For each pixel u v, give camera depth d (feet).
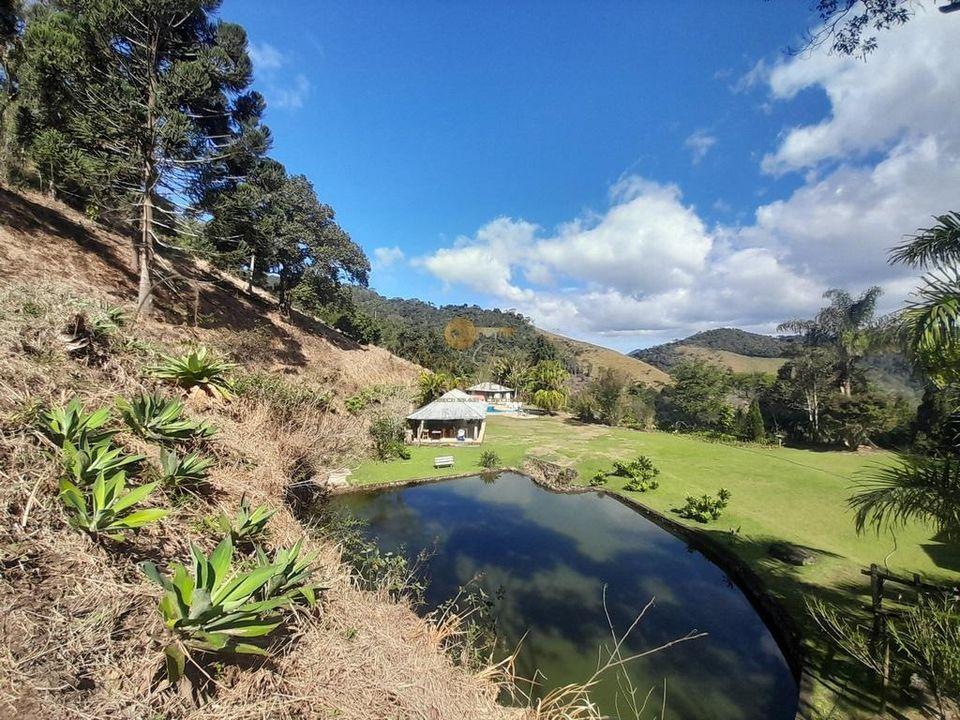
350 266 99.04
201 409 14.28
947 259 14.11
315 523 15.72
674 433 110.73
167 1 37.86
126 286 46.39
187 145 41.63
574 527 43.98
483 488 56.54
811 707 17.63
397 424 70.08
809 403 97.09
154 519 7.56
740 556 34.73
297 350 75.72
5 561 6.09
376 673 7.36
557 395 139.44
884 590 28.30
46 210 49.88
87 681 5.24
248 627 6.36
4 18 46.96
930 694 17.17
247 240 63.67
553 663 22.76
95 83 37.27
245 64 53.52
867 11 14.87
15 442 7.82
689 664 23.29
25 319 11.08
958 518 13.83
